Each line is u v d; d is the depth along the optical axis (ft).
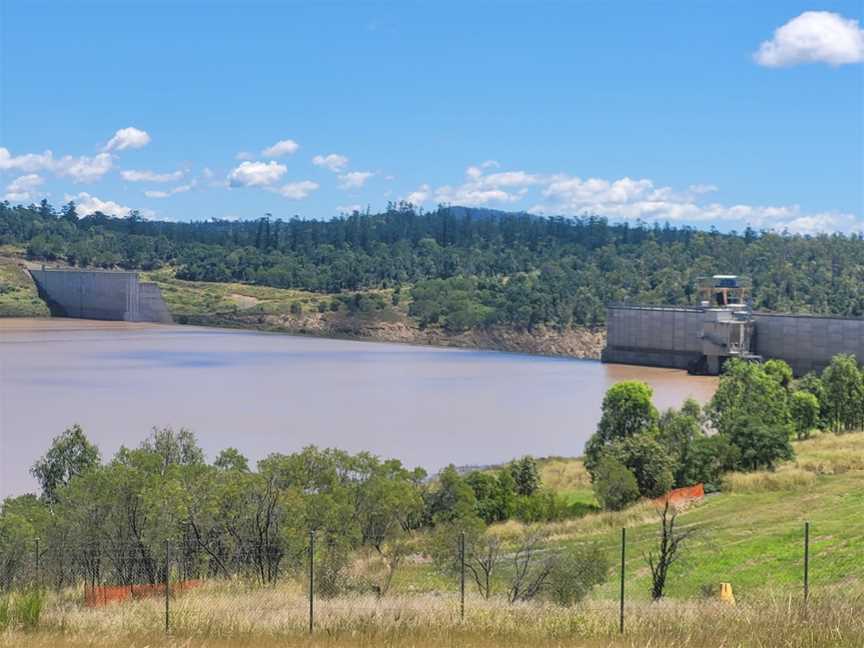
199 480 172.24
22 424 422.82
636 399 307.99
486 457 380.78
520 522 240.32
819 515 212.43
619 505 256.93
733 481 264.93
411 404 529.45
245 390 569.23
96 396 523.70
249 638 99.40
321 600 126.41
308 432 424.87
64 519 165.89
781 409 362.12
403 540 184.96
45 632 102.47
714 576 166.81
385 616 107.76
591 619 102.47
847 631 89.04
